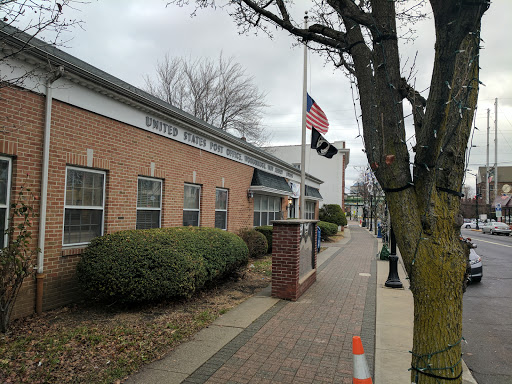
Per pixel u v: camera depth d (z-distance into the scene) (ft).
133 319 20.42
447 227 8.63
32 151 20.62
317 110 47.29
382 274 37.96
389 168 9.29
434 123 8.46
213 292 27.27
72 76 22.49
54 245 21.91
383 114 9.59
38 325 19.11
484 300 30.37
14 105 19.65
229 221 45.21
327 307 23.99
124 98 26.55
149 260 21.53
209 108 96.53
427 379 8.53
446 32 8.25
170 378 13.82
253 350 16.58
